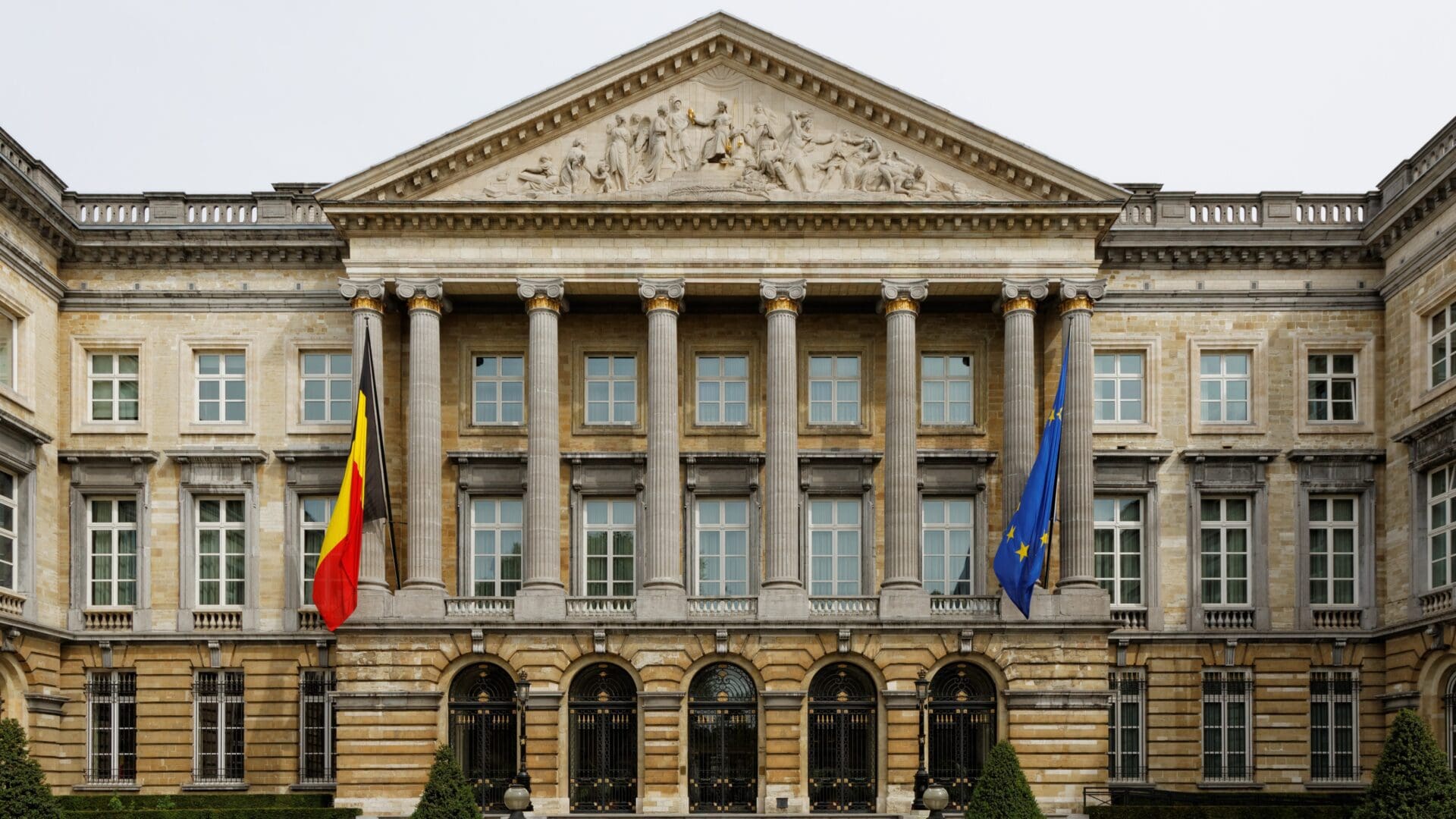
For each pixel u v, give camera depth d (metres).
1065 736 52.66
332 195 54.50
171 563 57.50
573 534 57.22
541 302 55.19
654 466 54.56
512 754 53.44
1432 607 53.34
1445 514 53.06
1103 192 54.53
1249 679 57.16
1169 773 56.53
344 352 58.75
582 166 55.25
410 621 52.91
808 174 55.34
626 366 58.88
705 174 55.22
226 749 56.81
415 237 55.31
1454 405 51.12
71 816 47.91
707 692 53.84
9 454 53.56
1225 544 58.31
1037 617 53.25
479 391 58.56
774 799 52.31
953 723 53.47
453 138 54.62
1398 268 56.50
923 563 57.81
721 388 58.75
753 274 55.28
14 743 43.09
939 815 42.00
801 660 53.22
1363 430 58.12
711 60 55.78
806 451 57.22
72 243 57.84
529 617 53.28
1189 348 58.62
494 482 57.38
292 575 57.22
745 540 57.66
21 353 55.34
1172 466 58.22
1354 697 57.16
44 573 55.97
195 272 58.69
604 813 52.47
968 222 55.16
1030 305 55.25
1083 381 54.75
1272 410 58.41
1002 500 57.12
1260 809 49.22
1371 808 44.78
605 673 54.00
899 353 55.09
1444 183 51.84
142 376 58.31
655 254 55.38
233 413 58.81
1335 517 58.47
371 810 52.19
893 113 55.16
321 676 56.97
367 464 53.03
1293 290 58.69
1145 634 56.94
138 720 56.56
